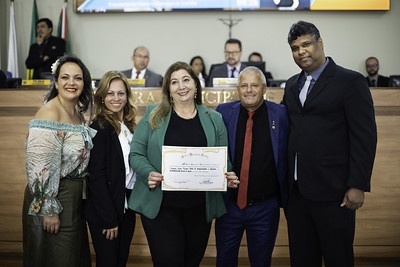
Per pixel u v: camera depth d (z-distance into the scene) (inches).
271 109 100.0
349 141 91.6
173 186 87.2
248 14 284.8
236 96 135.5
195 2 280.4
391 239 134.3
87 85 94.8
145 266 135.4
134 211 100.7
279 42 285.1
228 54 203.5
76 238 92.0
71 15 289.1
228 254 104.4
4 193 139.0
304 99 96.1
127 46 289.3
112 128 96.9
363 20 282.7
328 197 91.7
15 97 138.9
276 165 97.9
